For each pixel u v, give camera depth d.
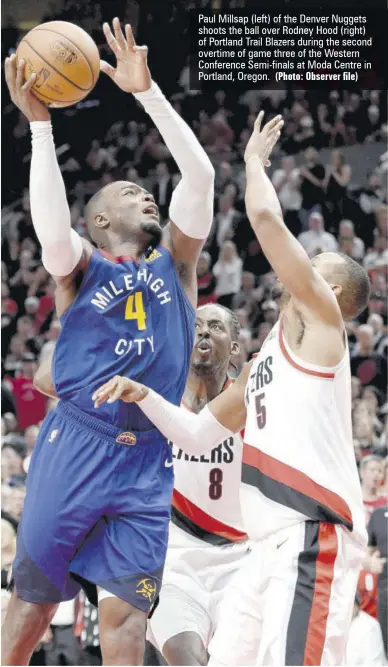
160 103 3.88
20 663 3.76
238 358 12.55
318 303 3.79
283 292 4.14
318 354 3.79
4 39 19.05
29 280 16.98
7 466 10.15
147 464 3.79
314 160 16.89
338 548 3.67
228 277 15.62
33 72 3.62
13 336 16.19
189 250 4.02
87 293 3.75
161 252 3.94
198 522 5.12
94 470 3.67
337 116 18.27
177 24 19.25
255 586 3.91
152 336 3.80
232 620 4.05
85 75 3.67
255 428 3.90
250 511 3.85
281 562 3.67
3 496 8.38
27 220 17.80
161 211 17.83
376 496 8.13
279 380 3.85
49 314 15.98
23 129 18.50
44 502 3.69
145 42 19.36
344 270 4.15
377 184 17.12
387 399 12.90
